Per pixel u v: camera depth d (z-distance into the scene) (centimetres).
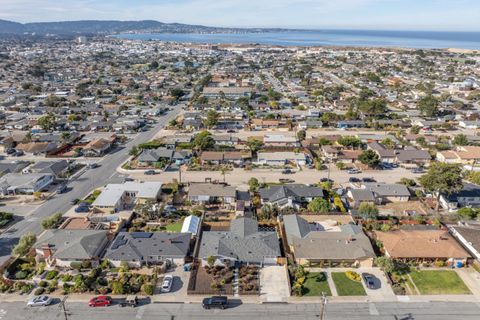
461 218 8438
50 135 14350
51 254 6781
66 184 10394
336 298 5922
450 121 17425
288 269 6494
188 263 6719
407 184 10400
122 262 6575
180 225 8175
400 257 6731
